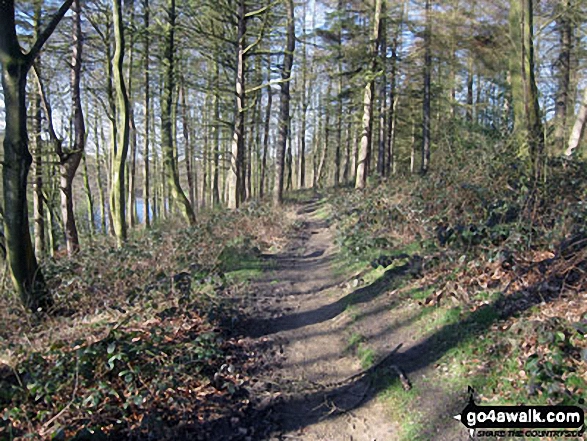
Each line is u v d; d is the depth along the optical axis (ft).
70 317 21.25
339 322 20.72
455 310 17.53
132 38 46.09
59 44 41.68
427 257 21.97
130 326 18.65
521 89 28.09
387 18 53.06
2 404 12.79
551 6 43.96
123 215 36.52
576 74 55.77
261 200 59.00
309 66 70.38
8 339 18.42
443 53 58.13
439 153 36.29
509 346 14.14
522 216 20.30
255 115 72.43
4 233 22.34
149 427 12.16
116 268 24.38
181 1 43.50
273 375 16.20
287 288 26.00
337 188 74.13
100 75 60.90
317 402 14.66
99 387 12.60
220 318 20.02
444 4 51.93
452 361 15.02
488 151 29.04
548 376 11.60
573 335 13.51
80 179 89.45
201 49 51.90
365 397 14.84
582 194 22.33
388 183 42.45
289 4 50.88
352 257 28.19
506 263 18.75
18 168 20.33
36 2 35.73
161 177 91.20
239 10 45.14
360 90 56.75
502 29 48.14
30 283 21.22
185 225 43.55
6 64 19.53
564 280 16.06
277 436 12.92
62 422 12.14
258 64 63.57
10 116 20.02
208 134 76.95
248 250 32.14
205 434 12.69
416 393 14.06
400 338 17.71
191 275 21.54
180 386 14.51
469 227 20.44
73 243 38.34
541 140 26.43
